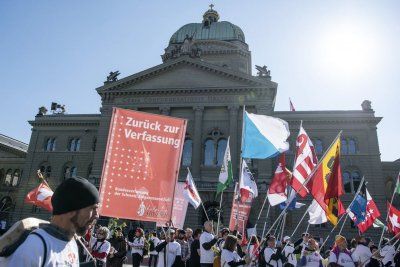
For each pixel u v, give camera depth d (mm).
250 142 11586
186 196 17469
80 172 51031
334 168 10500
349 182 43688
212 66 46312
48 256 2512
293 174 11930
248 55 61000
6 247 2533
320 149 45656
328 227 41250
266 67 46531
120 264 14008
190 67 47500
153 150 7797
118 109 7773
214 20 65938
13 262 2379
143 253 19703
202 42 60844
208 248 10969
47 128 54406
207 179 42844
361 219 17156
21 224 2697
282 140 11562
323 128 46125
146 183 7582
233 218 15570
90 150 51875
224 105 45000
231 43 60062
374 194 42375
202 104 45531
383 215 41344
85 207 2809
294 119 46531
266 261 10961
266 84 44125
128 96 47844
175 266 13102
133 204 7398
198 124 44781
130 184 7480
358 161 44156
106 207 7215
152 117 7945
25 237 2611
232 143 43094
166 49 63375
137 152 7688
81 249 10766
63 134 53750
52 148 53500
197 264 11961
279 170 13641
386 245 15203
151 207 7500
